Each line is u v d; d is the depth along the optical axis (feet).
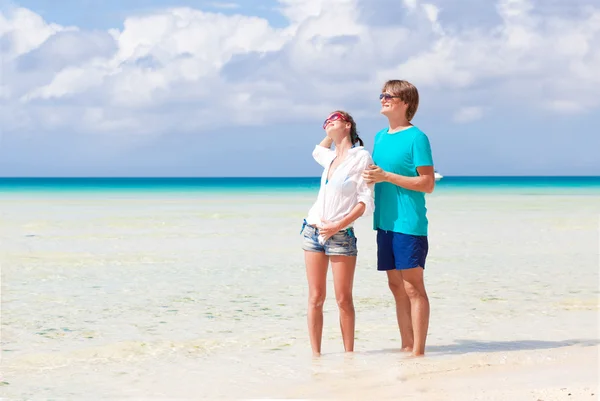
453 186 294.87
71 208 94.07
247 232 53.42
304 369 15.46
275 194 171.73
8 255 38.11
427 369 15.08
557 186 290.35
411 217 16.33
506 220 67.72
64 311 22.56
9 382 14.60
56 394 13.75
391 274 17.17
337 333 19.44
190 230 55.16
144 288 27.30
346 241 16.35
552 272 31.68
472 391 12.99
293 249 41.55
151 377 14.94
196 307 23.27
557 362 15.56
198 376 14.98
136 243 44.91
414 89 16.76
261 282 28.86
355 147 16.40
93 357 16.70
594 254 38.88
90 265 34.12
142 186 313.12
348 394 13.24
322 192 16.52
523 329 19.79
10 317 21.54
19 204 108.06
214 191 207.62
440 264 34.55
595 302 24.08
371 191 16.22
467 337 18.81
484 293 25.95
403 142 16.42
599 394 12.30
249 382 14.43
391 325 20.47
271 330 19.75
